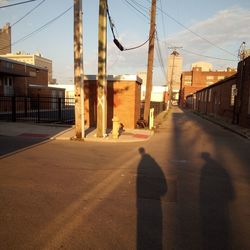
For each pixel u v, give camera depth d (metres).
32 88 36.94
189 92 91.88
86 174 7.18
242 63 22.58
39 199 5.40
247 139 15.39
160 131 18.06
